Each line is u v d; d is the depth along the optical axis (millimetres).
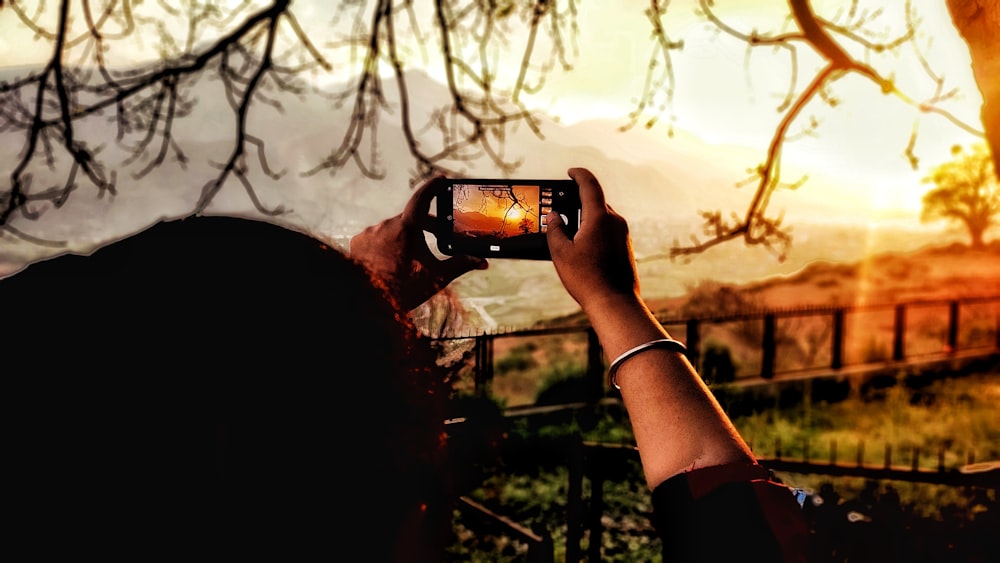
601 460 3326
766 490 598
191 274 418
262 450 396
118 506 370
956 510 4453
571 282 761
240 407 394
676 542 597
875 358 13211
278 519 397
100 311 396
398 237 872
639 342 697
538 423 8078
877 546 2986
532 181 1312
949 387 11602
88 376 378
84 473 367
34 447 367
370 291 486
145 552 373
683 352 708
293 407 406
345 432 423
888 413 10125
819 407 10469
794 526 584
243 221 469
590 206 806
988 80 3025
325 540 413
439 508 508
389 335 471
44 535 364
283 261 446
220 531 384
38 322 392
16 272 428
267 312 416
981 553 3070
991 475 2971
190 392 387
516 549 5023
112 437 373
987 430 9383
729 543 569
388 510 439
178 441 379
